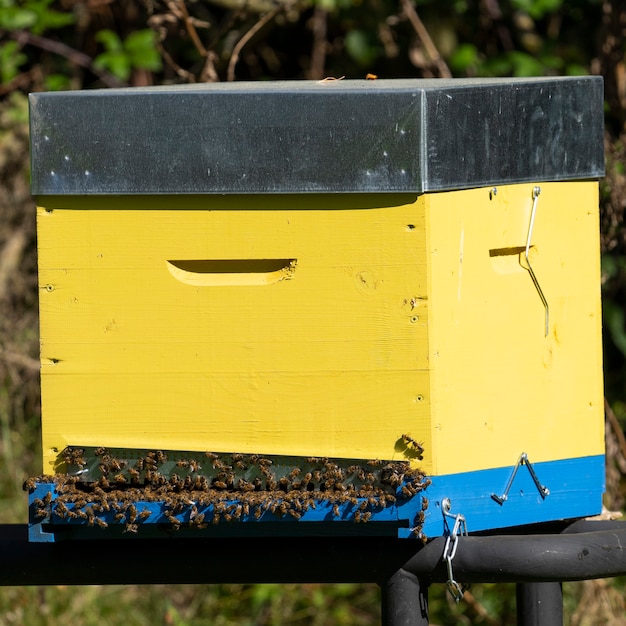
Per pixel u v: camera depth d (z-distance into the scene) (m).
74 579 9.11
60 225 8.43
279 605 18.95
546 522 9.75
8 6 19.72
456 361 8.26
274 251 8.23
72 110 8.25
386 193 8.02
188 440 8.45
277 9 16.25
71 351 8.50
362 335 8.16
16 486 18.67
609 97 17.48
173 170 8.20
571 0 20.58
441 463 8.17
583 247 9.04
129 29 21.94
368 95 7.92
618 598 16.86
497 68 19.81
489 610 18.41
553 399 8.92
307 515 8.09
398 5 20.33
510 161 8.46
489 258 8.45
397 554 8.66
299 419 8.30
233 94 8.08
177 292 8.38
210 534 8.44
